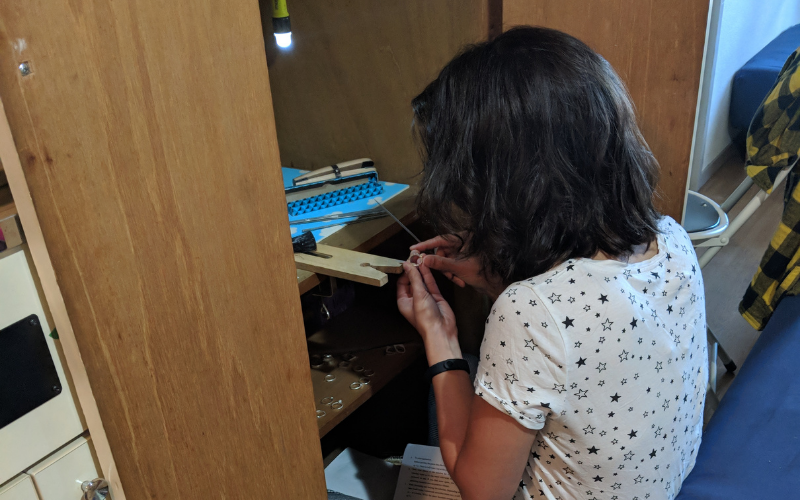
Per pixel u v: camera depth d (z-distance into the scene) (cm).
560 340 65
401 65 123
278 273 64
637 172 71
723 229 152
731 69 303
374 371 122
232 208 57
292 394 70
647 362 69
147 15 47
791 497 83
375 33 123
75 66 43
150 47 47
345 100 134
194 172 53
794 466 87
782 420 95
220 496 64
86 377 49
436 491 115
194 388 58
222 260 57
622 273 69
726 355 182
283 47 135
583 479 74
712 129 299
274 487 71
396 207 121
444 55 117
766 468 87
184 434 58
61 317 47
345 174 131
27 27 40
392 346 129
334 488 123
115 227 48
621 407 69
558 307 65
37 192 43
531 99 66
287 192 127
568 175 66
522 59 67
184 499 60
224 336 60
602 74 69
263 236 61
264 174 59
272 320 65
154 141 49
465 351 148
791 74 119
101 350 49
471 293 138
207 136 53
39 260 46
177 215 52
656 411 72
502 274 74
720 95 296
